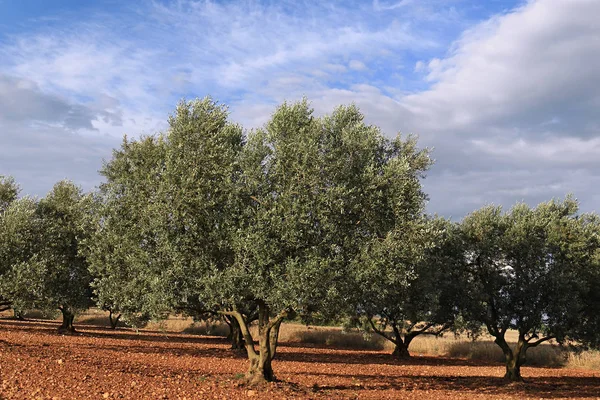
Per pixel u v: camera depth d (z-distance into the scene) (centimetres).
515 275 2289
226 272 1384
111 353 2419
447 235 2398
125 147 2591
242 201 1452
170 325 5141
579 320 2214
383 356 3484
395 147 1614
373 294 1526
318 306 1421
